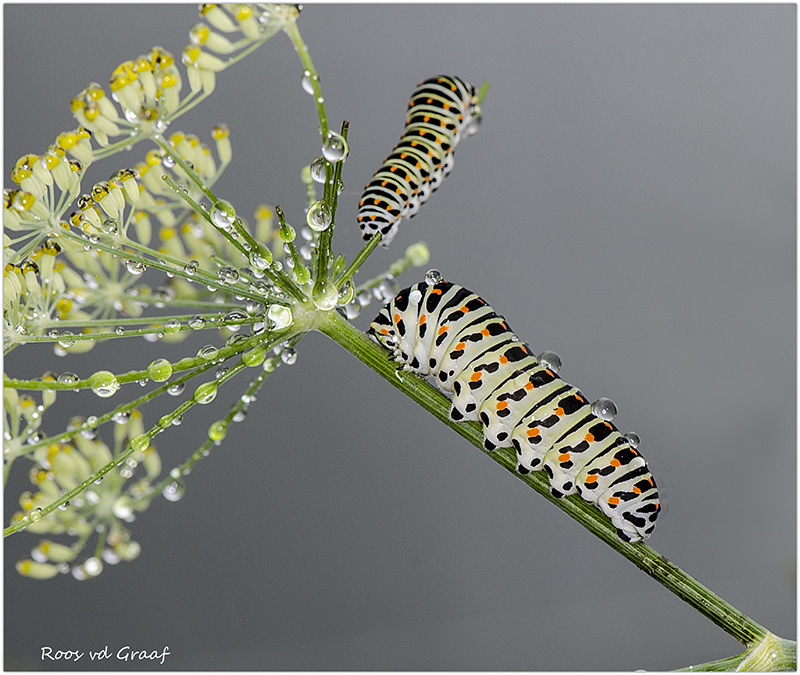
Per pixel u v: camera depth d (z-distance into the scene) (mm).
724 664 423
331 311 424
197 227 442
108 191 417
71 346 432
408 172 423
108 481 429
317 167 413
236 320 418
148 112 415
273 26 410
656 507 423
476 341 424
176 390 415
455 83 432
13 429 417
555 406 423
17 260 419
